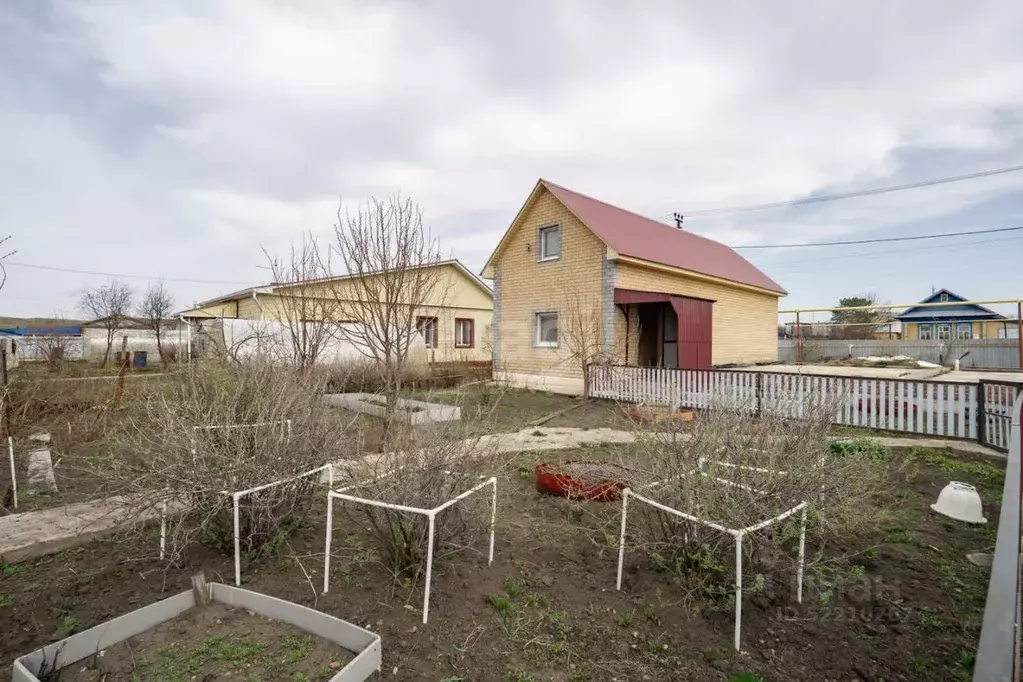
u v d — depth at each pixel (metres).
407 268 7.46
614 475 4.87
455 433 3.76
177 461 3.48
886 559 3.74
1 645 2.71
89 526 4.02
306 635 2.74
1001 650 2.01
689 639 2.81
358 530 4.04
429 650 2.67
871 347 26.03
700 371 10.74
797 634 2.86
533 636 2.82
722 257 21.83
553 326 15.91
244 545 3.60
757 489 3.15
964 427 8.07
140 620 2.77
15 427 6.14
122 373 8.52
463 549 3.58
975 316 34.84
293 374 5.02
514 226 16.44
